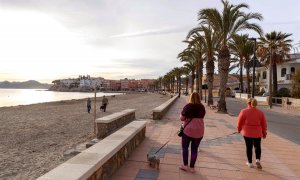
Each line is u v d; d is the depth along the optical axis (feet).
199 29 91.86
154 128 40.73
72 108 120.47
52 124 59.82
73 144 37.37
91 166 14.19
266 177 20.04
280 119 70.44
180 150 26.48
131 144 24.70
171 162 22.57
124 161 22.04
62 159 29.37
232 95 229.66
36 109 114.11
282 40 142.51
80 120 68.18
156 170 20.31
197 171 20.72
